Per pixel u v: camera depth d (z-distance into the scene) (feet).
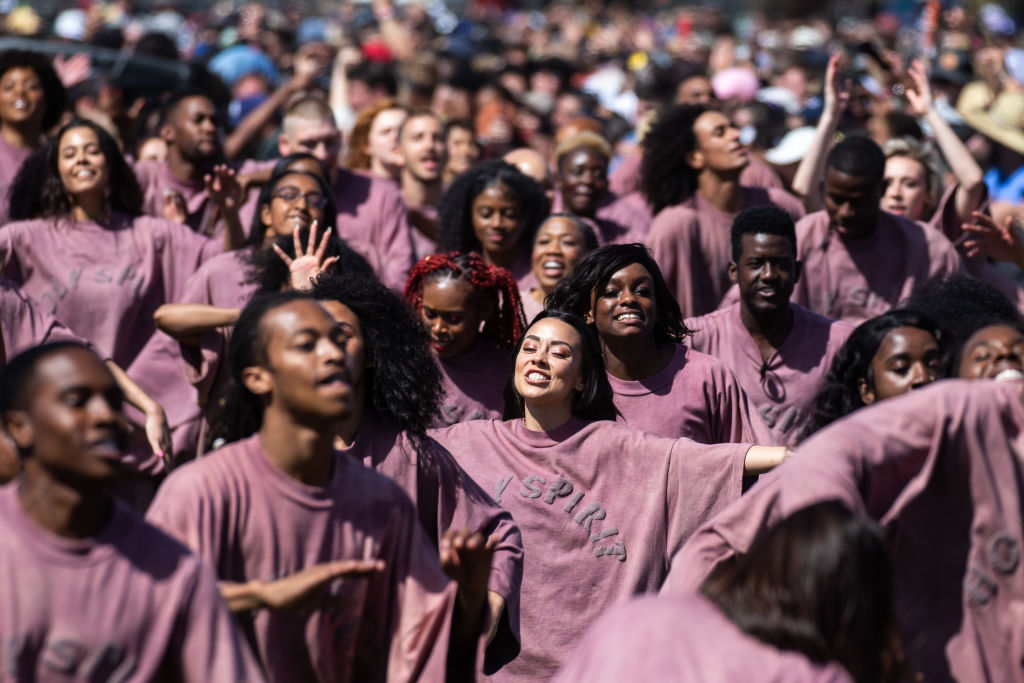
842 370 30.94
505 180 49.78
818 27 158.10
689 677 21.42
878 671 22.47
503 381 40.88
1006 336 27.58
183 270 47.11
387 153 62.39
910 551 25.73
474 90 92.84
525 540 34.96
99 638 21.95
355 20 149.79
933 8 95.09
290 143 56.18
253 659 23.09
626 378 39.11
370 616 26.55
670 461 34.81
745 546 26.96
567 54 143.13
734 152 52.06
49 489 21.95
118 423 22.12
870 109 68.39
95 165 45.93
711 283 52.70
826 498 23.62
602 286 38.60
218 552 24.94
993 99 73.92
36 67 54.19
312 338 24.58
